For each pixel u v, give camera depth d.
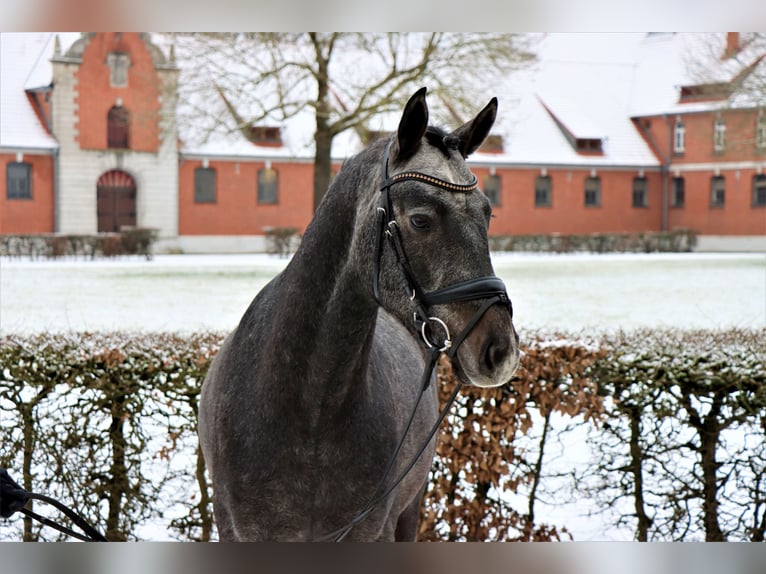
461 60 23.67
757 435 5.30
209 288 24.70
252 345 3.24
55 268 30.97
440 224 2.60
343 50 26.25
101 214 44.38
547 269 32.72
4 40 46.03
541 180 52.44
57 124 42.44
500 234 48.94
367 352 3.02
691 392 5.29
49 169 42.56
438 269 2.58
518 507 5.70
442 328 2.58
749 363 5.31
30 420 5.38
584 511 5.75
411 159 2.70
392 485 2.97
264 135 46.81
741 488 5.35
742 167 50.94
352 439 3.07
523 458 5.53
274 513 3.10
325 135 25.70
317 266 2.96
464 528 5.63
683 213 53.91
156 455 5.38
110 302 21.31
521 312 20.22
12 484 3.21
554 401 5.37
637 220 54.28
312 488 3.05
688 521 5.40
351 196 2.91
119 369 5.32
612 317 19.61
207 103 27.25
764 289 25.81
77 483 5.43
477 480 5.55
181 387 5.30
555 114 55.03
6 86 43.97
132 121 43.72
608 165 52.94
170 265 33.41
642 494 5.43
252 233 46.66
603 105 56.66
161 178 44.38
